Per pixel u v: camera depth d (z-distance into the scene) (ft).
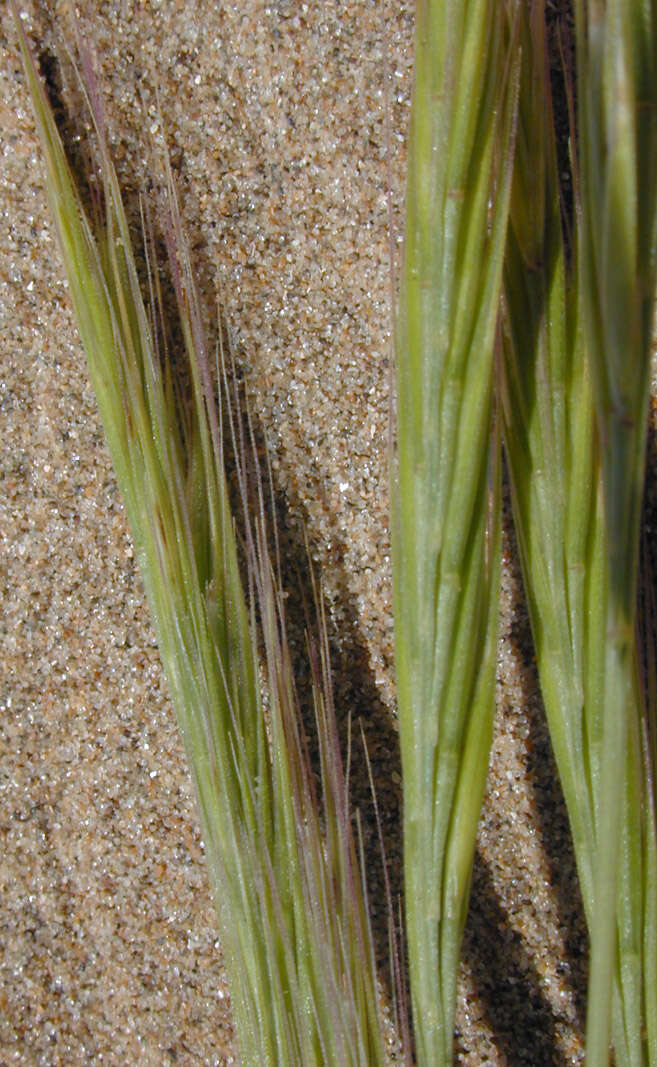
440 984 0.31
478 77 0.30
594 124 0.27
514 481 0.33
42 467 0.38
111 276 0.34
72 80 0.38
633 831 0.32
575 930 0.37
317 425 0.38
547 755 0.37
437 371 0.30
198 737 0.33
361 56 0.37
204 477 0.34
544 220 0.32
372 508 0.37
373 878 0.37
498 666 0.37
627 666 0.28
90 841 0.38
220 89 0.37
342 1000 0.32
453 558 0.31
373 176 0.37
